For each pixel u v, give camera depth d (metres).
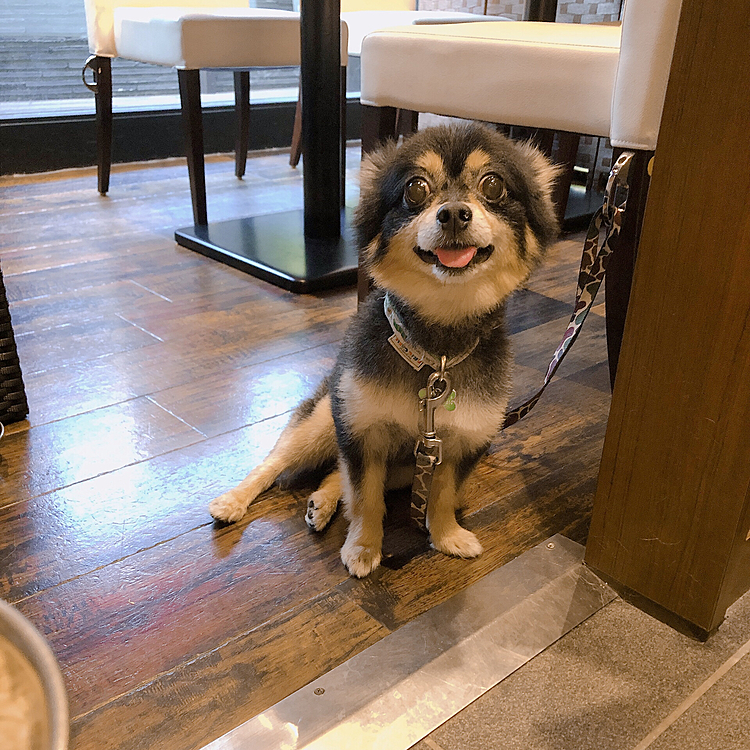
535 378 1.90
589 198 3.36
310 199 2.68
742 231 0.89
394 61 1.73
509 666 1.03
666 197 0.95
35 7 3.80
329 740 0.91
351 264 2.49
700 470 1.01
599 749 0.92
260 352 1.97
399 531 1.33
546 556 1.24
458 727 0.94
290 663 1.04
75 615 1.11
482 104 1.60
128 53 2.93
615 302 1.44
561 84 1.46
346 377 1.20
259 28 2.64
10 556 1.23
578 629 1.10
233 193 3.51
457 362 1.13
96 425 1.61
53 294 2.30
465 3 3.72
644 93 1.24
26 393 1.72
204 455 1.52
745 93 0.84
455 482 1.25
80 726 0.94
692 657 1.05
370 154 1.25
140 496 1.39
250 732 0.92
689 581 1.08
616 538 1.16
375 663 1.02
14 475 1.43
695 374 0.98
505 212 1.09
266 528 1.32
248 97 3.60
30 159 3.74
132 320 2.14
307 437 1.40
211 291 2.38
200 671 1.02
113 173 3.85
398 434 1.23
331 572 1.22
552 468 1.53
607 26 1.79
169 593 1.16
